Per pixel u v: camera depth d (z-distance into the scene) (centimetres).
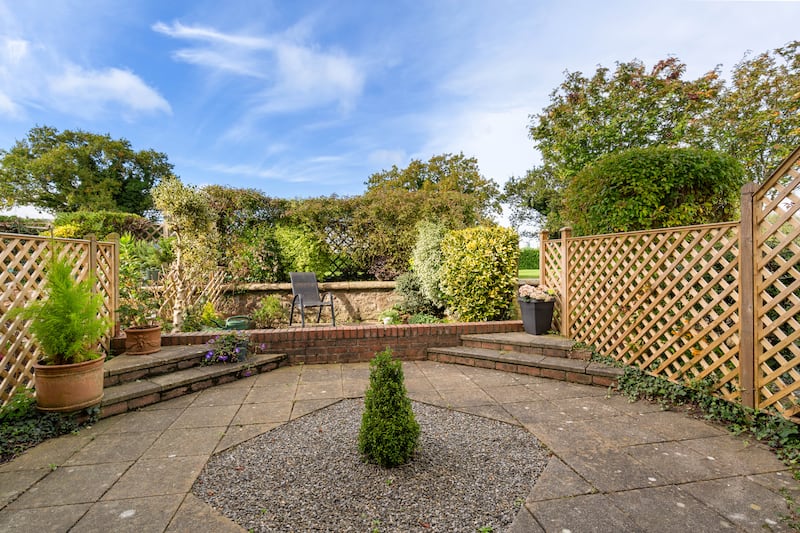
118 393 348
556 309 550
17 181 2611
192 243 711
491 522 188
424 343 544
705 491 213
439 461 250
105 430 305
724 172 479
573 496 209
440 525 186
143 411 347
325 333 523
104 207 2503
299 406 357
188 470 240
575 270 511
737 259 320
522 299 548
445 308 757
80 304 313
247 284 862
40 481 228
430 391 400
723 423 310
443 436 291
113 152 2670
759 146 885
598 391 397
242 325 698
